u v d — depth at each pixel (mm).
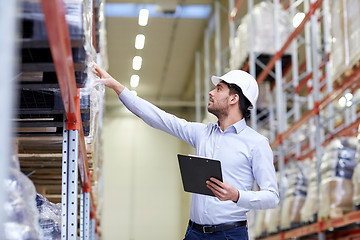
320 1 7434
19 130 3299
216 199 3553
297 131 9914
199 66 17797
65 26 2018
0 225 1178
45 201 3484
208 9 14789
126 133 21375
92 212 6242
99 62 5410
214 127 3766
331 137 7586
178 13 14922
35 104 2900
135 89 20266
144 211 20781
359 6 5633
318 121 7375
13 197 2135
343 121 9531
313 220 7098
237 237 3543
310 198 7309
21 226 2092
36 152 3959
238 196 3301
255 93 3752
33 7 2051
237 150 3611
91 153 4348
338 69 6230
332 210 6191
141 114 3828
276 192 3514
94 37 4148
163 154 21344
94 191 6027
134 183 20984
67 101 2633
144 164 21203
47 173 4668
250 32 9469
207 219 3562
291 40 8391
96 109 3926
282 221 8227
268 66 9344
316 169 7352
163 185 21062
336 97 6777
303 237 8625
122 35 16141
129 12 14891
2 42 1184
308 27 10016
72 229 2982
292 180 8297
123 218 20656
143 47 16859
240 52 10219
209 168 3211
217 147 3664
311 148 9445
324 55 7695
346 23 5988
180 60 17812
